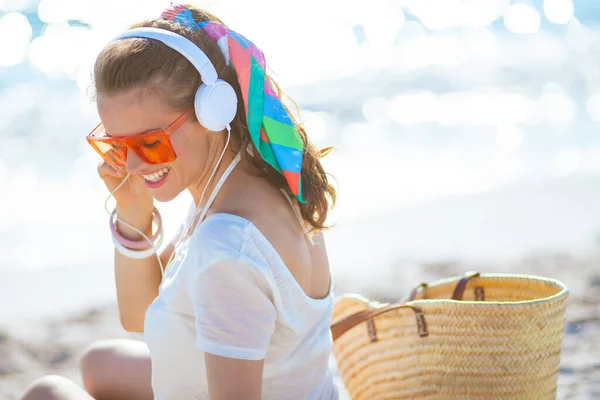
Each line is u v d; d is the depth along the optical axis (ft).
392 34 83.61
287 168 7.97
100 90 7.68
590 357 15.25
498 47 76.64
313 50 77.36
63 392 9.03
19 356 17.76
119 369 10.41
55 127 49.44
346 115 52.75
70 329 19.60
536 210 28.89
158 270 10.25
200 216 8.00
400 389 10.38
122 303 10.30
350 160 40.91
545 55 70.95
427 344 10.02
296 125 8.66
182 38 7.67
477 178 35.55
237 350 7.36
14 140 46.34
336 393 9.07
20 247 27.43
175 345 8.09
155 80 7.54
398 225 28.07
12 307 21.21
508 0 96.43
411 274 22.31
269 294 7.65
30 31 74.74
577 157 38.75
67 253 26.78
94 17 79.51
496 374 9.68
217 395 7.44
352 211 30.50
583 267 21.58
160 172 8.01
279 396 8.25
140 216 10.02
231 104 7.77
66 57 69.97
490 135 45.24
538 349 9.70
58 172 40.19
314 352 8.39
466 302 9.63
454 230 26.89
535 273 21.31
